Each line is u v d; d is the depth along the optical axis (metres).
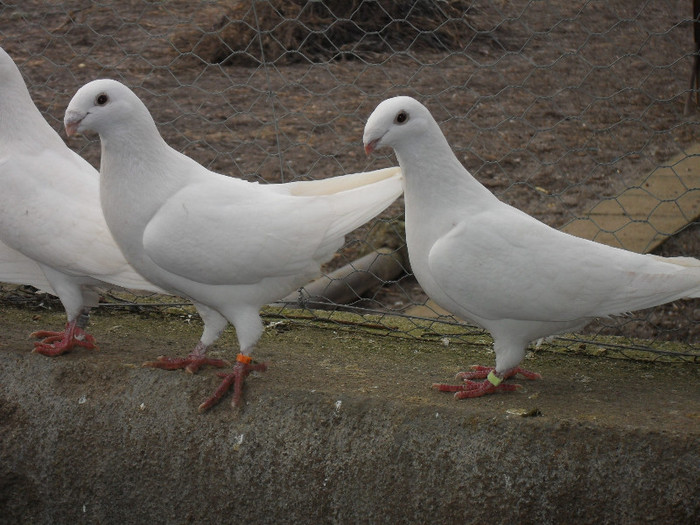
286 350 5.61
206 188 4.66
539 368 5.35
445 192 4.62
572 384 4.98
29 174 5.18
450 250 4.53
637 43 12.23
